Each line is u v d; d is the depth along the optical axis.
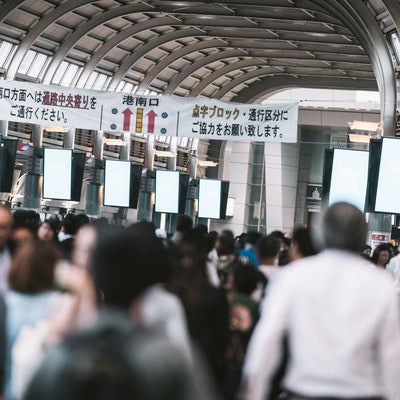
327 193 49.75
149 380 4.86
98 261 5.80
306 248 15.10
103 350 4.91
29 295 10.80
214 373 12.09
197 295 11.94
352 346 8.76
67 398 4.84
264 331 8.95
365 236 9.34
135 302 5.83
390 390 8.73
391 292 8.90
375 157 47.69
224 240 19.36
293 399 8.90
